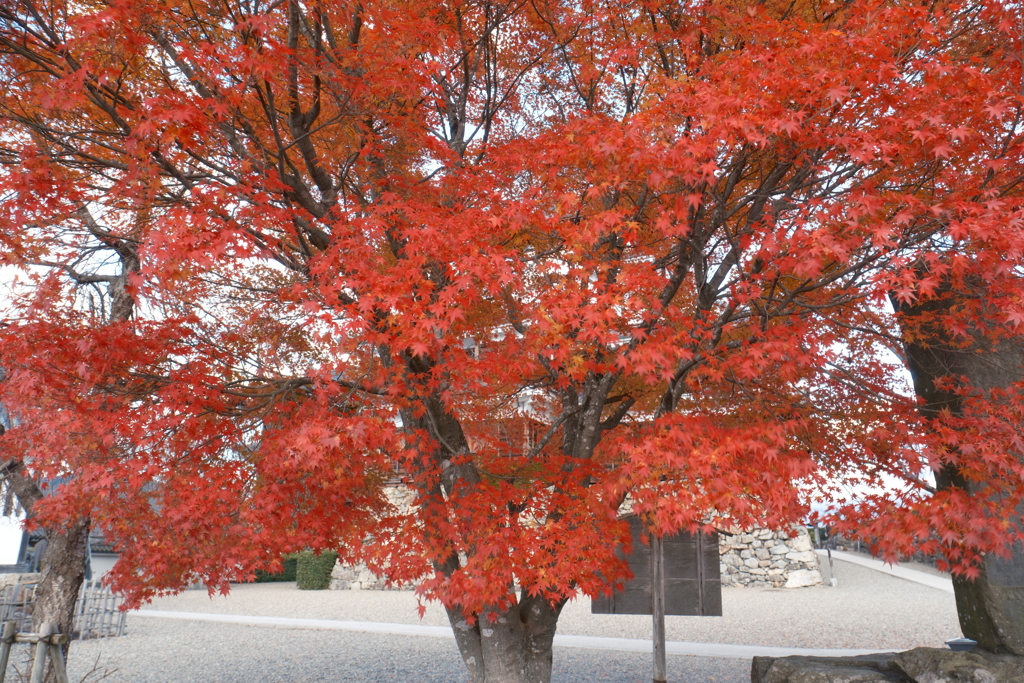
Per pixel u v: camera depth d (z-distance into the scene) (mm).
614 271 4988
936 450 4195
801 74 3719
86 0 4430
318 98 4773
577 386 6168
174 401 4480
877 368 5809
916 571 23016
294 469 4332
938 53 4516
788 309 4773
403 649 11781
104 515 5027
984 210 3678
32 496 7340
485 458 5457
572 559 4543
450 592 4656
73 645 12773
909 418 4566
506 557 4613
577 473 5184
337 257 4316
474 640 5938
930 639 11055
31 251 4758
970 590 5945
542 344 4152
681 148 3666
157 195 4746
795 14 4961
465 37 6043
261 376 5379
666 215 4016
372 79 4551
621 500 4984
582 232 4215
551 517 5066
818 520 4543
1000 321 4082
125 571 5301
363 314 3902
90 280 6867
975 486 5527
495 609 5609
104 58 4375
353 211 5125
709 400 6426
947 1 4297
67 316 4918
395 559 4992
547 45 6590
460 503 4906
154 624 15641
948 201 3861
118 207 4988
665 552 7512
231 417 5004
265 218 4211
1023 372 5715
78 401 4520
